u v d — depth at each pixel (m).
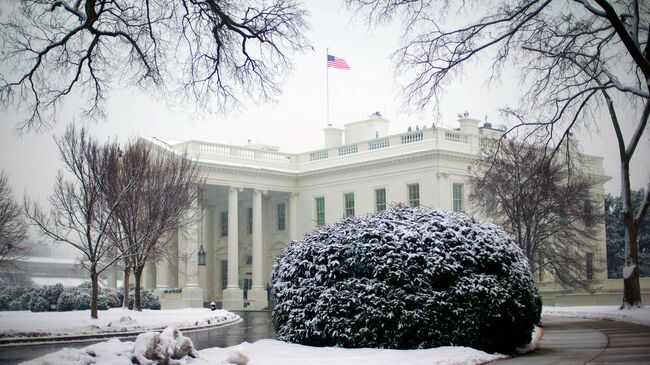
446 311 16.73
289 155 69.75
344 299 17.22
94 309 34.25
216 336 28.28
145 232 39.97
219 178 64.19
